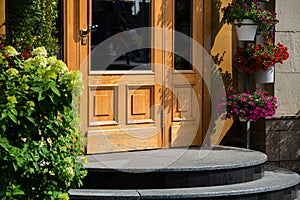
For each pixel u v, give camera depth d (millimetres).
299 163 8242
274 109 7898
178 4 8070
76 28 7410
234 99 7879
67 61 7352
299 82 8289
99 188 6449
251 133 8367
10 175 4852
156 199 6160
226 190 6406
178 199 6199
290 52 8234
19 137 4898
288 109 8234
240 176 6844
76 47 7422
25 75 4969
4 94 4859
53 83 4918
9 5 6816
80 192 6219
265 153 8070
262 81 8039
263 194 6594
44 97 4879
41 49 5277
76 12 7410
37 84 4918
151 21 7867
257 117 7809
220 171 6699
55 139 5066
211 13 8227
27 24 6812
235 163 6820
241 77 8398
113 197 6105
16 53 5203
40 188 5035
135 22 7848
